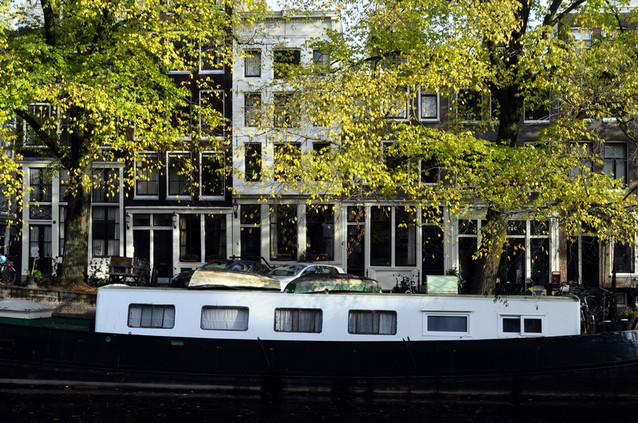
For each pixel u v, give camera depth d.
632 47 17.28
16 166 18.48
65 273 22.45
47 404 14.93
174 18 20.84
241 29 24.52
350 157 16.05
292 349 15.34
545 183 15.66
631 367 14.94
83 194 22.70
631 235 15.86
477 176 15.90
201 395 15.42
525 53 16.66
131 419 14.05
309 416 14.42
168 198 30.67
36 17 22.50
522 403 14.99
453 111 22.00
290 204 30.38
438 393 15.20
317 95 16.66
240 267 25.16
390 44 17.80
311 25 29.88
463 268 29.89
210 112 21.83
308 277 16.08
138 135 20.11
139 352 15.43
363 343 15.25
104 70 18.98
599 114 16.08
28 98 18.11
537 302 15.52
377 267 30.14
